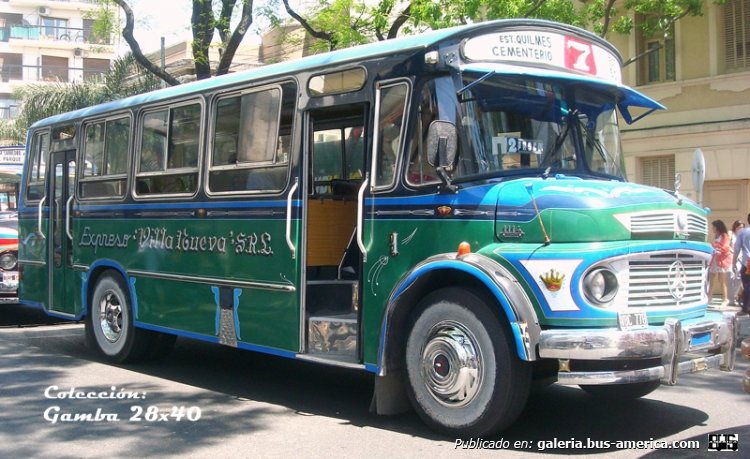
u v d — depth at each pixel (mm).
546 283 5332
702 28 16672
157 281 8352
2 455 5539
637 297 5445
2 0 54031
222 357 9586
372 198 6336
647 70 17672
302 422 6418
